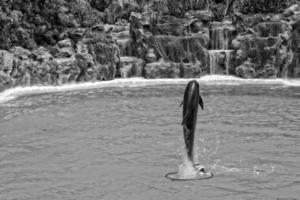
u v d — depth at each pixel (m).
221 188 12.51
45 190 12.54
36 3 41.69
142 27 46.03
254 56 43.44
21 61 35.94
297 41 43.25
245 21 45.75
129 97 30.38
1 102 28.39
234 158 15.41
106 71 42.31
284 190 12.34
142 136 18.70
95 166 14.68
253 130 19.66
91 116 23.34
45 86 36.94
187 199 11.76
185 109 11.62
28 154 16.19
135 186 12.77
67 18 43.31
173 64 43.91
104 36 43.62
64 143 17.72
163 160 15.23
